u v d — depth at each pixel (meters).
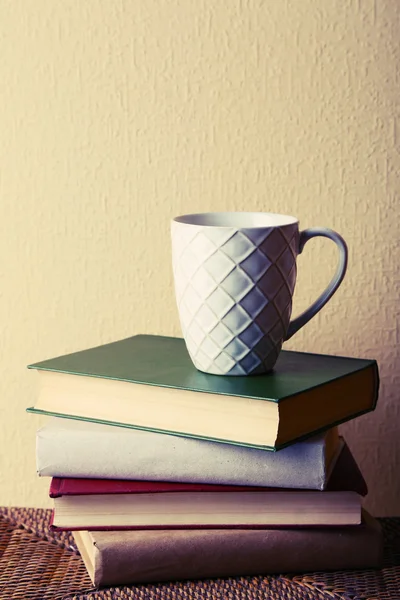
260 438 0.87
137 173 1.09
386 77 1.06
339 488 0.90
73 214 1.11
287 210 1.09
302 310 1.10
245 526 0.90
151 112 1.08
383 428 1.11
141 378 0.91
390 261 1.09
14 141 1.10
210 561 0.89
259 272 0.90
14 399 1.14
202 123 1.08
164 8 1.07
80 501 0.90
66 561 0.95
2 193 1.11
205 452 0.89
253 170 1.08
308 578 0.90
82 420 0.92
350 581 0.90
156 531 0.90
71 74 1.08
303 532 0.90
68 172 1.10
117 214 1.10
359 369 0.94
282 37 1.06
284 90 1.07
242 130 1.08
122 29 1.08
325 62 1.06
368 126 1.07
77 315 1.12
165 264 1.11
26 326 1.13
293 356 0.99
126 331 1.12
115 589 0.89
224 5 1.06
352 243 1.09
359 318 1.10
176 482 0.90
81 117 1.09
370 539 0.91
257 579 0.90
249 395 0.86
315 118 1.07
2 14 1.08
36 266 1.12
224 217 0.96
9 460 1.14
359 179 1.08
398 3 1.05
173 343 1.03
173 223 0.92
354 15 1.06
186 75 1.08
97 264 1.11
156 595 0.88
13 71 1.09
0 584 0.91
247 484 0.89
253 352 0.91
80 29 1.08
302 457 0.89
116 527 0.90
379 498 1.12
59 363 0.95
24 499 1.15
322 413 0.91
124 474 0.90
